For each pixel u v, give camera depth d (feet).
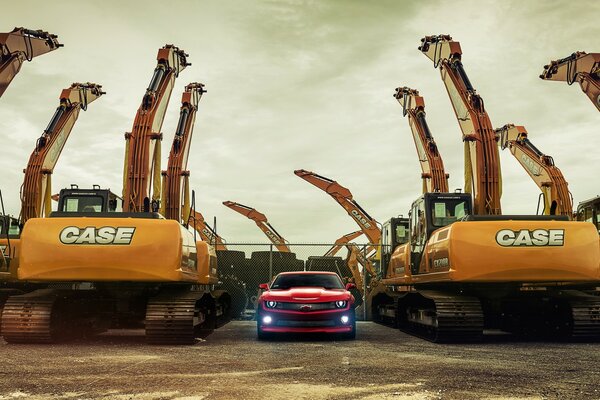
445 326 34.17
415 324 41.83
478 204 58.34
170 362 25.57
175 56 71.36
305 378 21.11
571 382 20.16
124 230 32.60
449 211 42.11
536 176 82.48
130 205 60.44
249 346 33.01
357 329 48.19
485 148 58.95
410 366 24.29
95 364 24.84
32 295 34.58
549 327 38.86
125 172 61.26
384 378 21.07
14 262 41.11
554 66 70.59
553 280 33.27
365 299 63.05
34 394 18.02
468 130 61.52
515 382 20.18
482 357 27.50
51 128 71.61
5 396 17.70
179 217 77.92
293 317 37.06
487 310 39.04
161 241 32.63
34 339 33.37
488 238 33.60
